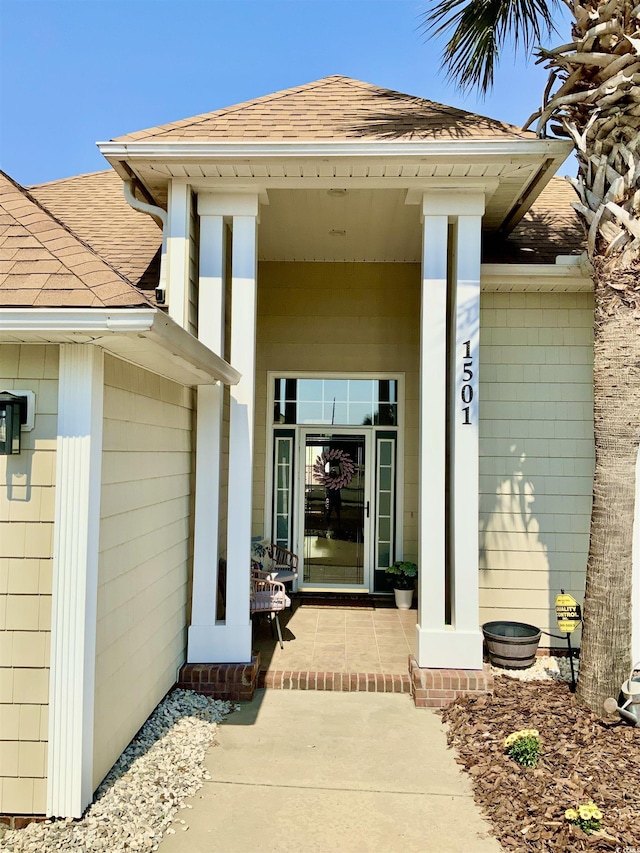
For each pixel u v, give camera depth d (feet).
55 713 9.78
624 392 14.32
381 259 26.35
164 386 14.53
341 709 15.33
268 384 26.81
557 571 19.25
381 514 26.89
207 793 11.37
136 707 12.82
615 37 14.03
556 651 18.94
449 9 16.55
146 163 15.94
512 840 9.87
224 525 19.52
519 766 11.91
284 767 12.39
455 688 15.48
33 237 10.71
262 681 16.71
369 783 11.83
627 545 14.29
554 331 19.60
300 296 26.71
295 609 24.25
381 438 26.94
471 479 16.35
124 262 20.43
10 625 9.88
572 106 15.10
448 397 20.48
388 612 23.88
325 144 15.25
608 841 9.47
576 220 22.76
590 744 12.62
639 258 14.21
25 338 9.68
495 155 15.23
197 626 16.39
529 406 19.57
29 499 9.98
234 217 17.08
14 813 9.81
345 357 26.61
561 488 19.40
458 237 16.71
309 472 27.12
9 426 9.69
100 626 10.69
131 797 10.62
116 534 11.45
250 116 17.48
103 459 10.73
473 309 16.61
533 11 16.35
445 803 11.14
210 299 17.02
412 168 15.89
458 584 16.21
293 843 9.89
